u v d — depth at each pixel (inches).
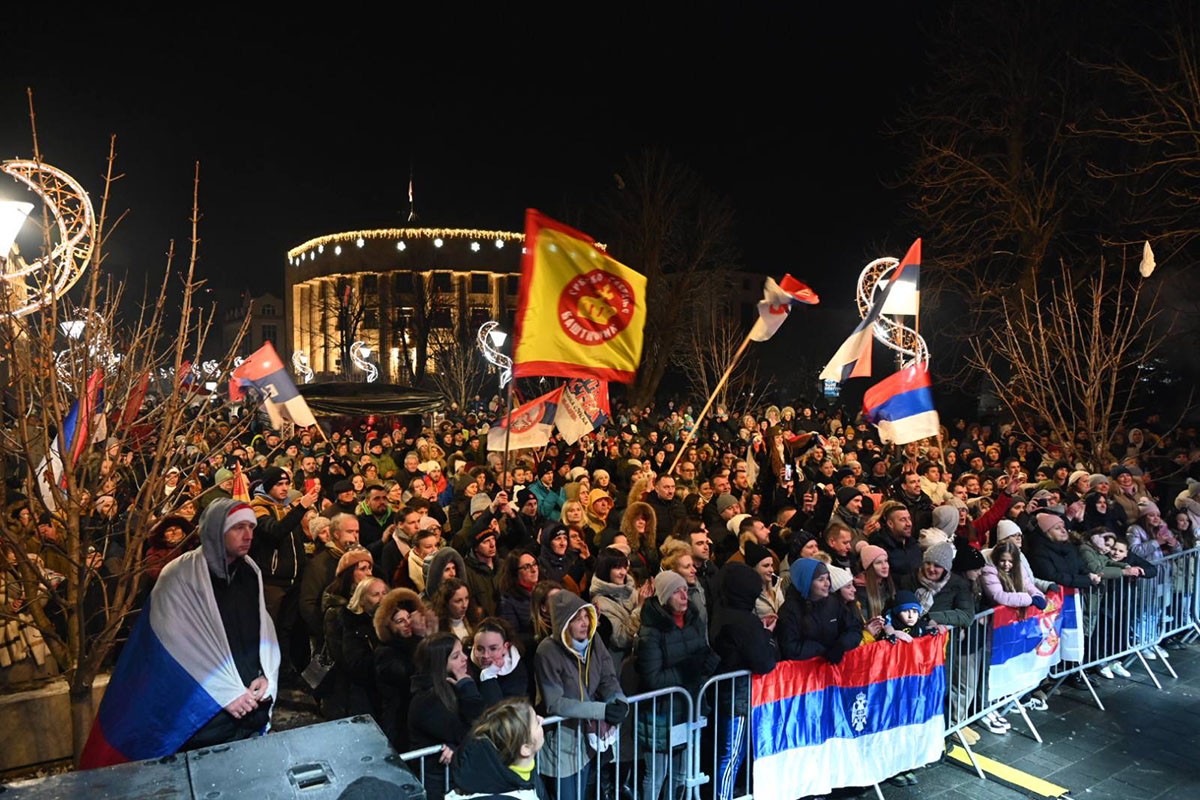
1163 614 348.8
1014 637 279.3
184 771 105.0
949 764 254.1
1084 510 358.9
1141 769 250.2
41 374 179.3
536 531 360.2
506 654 192.5
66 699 225.8
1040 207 807.1
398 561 287.6
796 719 217.6
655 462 582.6
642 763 205.3
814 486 424.5
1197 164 678.5
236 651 167.2
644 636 201.6
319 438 653.9
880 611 249.0
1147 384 881.5
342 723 119.8
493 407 955.3
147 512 189.6
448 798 168.4
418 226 2775.6
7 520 192.5
